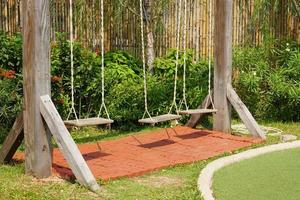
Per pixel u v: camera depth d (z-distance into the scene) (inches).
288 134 376.8
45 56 272.4
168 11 444.8
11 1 398.6
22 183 266.7
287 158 311.0
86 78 386.0
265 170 288.7
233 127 394.3
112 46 434.6
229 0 365.1
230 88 368.5
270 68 436.8
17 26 402.0
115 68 408.2
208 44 450.6
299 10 457.7
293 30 468.8
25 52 272.5
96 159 305.0
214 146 335.6
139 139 350.3
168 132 368.2
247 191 258.4
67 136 270.4
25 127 277.0
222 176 278.8
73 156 266.7
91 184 261.6
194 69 423.5
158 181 274.8
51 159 278.7
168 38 446.9
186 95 401.4
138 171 283.3
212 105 372.5
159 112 397.1
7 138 290.7
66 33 412.2
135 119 391.9
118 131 385.1
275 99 423.2
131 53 440.5
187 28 446.0
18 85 363.6
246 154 315.3
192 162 304.8
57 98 374.6
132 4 435.8
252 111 428.1
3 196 249.9
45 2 270.1
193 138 353.4
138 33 441.1
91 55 394.0
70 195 253.1
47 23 272.1
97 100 389.4
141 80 408.5
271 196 252.4
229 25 366.0
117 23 433.7
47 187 262.1
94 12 426.0
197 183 267.1
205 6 449.1
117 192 259.0
